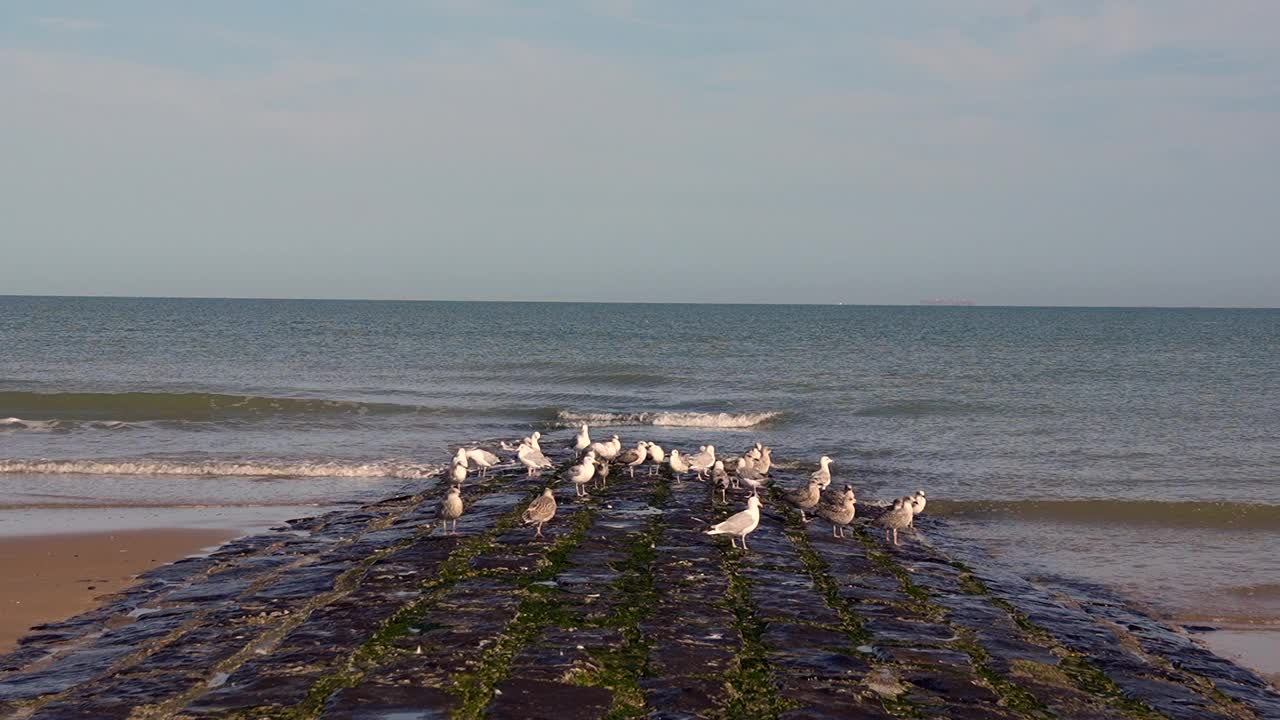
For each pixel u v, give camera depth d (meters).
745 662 12.03
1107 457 30.73
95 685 11.28
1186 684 12.40
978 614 14.55
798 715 10.50
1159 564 19.31
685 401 45.44
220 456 29.97
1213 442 33.47
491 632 12.68
